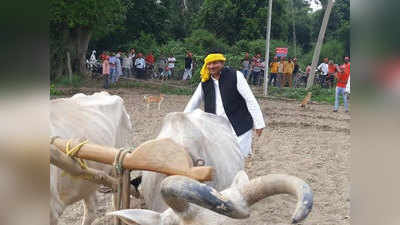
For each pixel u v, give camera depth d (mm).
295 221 1827
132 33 32281
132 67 26781
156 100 14578
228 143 4070
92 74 24531
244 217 2168
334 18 43094
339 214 5914
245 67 26359
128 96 18906
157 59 30234
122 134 5266
